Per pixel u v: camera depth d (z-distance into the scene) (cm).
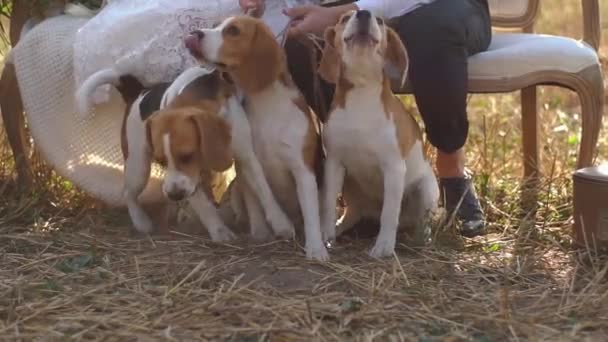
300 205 261
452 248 264
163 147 250
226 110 259
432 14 267
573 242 261
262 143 260
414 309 225
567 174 320
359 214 278
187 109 254
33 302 228
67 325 217
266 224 271
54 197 306
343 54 247
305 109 261
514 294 235
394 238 257
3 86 304
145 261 253
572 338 214
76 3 305
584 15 309
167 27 273
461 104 269
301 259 253
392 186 254
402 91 284
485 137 340
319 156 268
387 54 251
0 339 211
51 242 266
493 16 329
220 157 251
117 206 295
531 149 321
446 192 281
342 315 221
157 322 217
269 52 255
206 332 214
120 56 274
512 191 313
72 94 290
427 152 317
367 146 253
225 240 266
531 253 262
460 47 268
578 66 287
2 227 280
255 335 213
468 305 228
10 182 312
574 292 238
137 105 271
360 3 271
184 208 282
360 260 254
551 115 400
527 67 284
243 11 276
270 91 257
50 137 292
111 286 236
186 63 274
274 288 235
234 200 278
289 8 274
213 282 239
